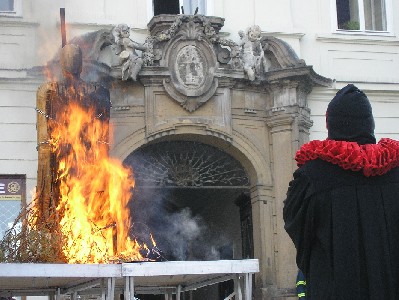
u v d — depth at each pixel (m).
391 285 3.01
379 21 15.21
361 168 3.11
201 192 16.56
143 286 6.98
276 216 13.60
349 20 15.10
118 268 5.26
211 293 16.36
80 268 5.19
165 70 13.25
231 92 13.65
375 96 14.88
